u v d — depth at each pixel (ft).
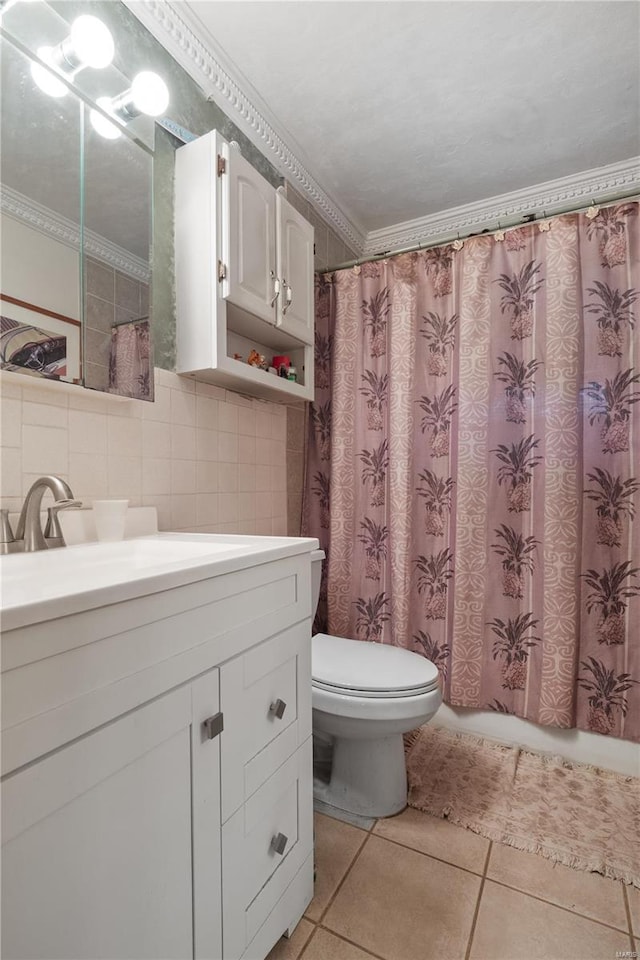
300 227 5.53
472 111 5.55
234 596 2.55
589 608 5.21
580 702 5.24
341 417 6.49
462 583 5.68
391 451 6.10
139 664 1.95
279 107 5.45
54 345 3.30
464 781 4.89
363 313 6.45
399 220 7.95
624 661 5.08
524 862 3.82
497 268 5.59
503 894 3.50
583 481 5.22
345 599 6.45
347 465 6.48
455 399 5.85
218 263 4.23
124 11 4.05
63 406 3.52
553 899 3.46
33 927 1.55
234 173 4.37
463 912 3.34
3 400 3.15
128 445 4.03
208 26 4.45
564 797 4.64
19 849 1.51
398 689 4.09
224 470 5.16
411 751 5.44
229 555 2.59
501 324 5.56
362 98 5.33
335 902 3.42
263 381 4.90
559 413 5.19
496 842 4.04
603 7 4.27
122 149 3.79
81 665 1.71
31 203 3.18
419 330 6.06
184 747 2.19
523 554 5.52
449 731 5.89
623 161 6.50
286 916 3.04
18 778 1.50
